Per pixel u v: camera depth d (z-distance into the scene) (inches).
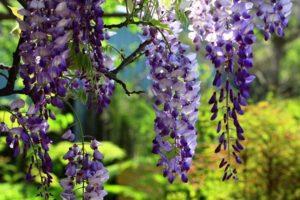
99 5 91.4
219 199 278.4
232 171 105.8
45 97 97.0
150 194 310.2
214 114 102.0
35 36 93.3
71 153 105.0
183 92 103.1
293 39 691.4
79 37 92.4
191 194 277.3
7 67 107.6
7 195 244.2
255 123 288.0
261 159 287.6
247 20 97.4
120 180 341.4
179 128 102.4
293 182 287.9
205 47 101.4
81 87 110.0
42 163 100.0
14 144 102.8
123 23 105.2
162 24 101.6
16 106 102.0
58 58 92.7
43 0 93.1
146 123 391.5
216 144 264.1
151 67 105.8
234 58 99.0
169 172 103.9
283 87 707.4
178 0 104.8
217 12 99.0
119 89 480.7
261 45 645.9
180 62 104.4
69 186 105.1
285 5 99.3
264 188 287.4
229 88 99.7
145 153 418.0
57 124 212.4
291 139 288.8
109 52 115.8
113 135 486.9
